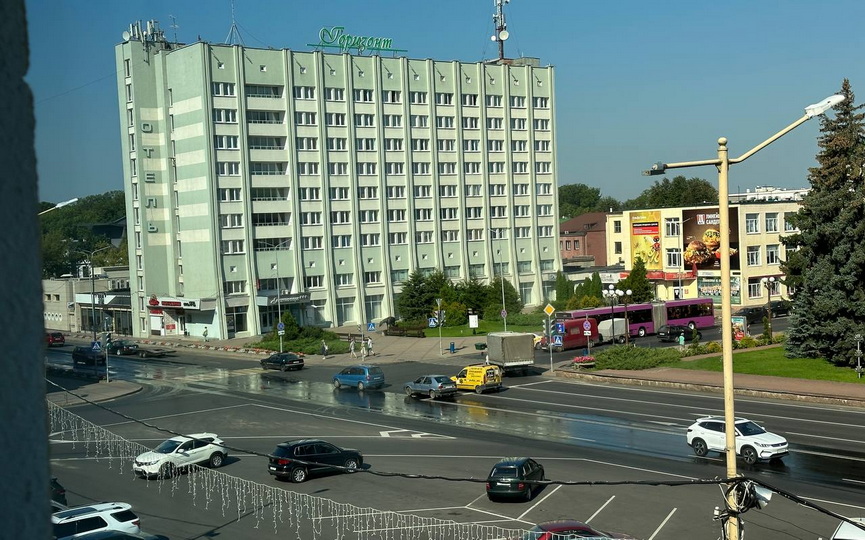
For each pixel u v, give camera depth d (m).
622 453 33.84
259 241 92.62
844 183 55.12
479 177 109.44
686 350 61.12
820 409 41.94
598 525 24.23
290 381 59.47
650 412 42.91
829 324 52.47
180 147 92.00
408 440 37.88
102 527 22.58
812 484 28.00
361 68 100.00
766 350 60.28
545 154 115.69
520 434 38.53
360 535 23.77
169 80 92.38
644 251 109.00
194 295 92.19
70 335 104.25
